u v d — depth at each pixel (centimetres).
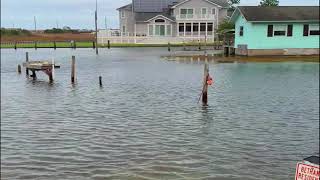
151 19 7838
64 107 2014
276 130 1464
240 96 2208
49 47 8088
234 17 4903
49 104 2114
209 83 2027
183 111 1847
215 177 1001
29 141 1364
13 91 2650
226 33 5444
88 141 1348
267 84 2656
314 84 2631
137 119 1686
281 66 3753
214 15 7631
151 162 1116
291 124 1553
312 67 3638
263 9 4538
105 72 3678
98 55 5922
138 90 2538
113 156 1177
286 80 2839
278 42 4550
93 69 3978
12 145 1317
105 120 1678
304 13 4497
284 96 2188
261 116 1702
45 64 3362
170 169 1059
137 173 1034
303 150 1220
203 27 7869
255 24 4484
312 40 4569
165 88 2594
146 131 1471
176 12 7819
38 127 1570
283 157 1153
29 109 1972
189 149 1234
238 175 1013
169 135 1408
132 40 7988
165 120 1658
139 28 7994
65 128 1545
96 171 1055
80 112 1870
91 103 2117
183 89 2533
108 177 1011
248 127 1513
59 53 6581
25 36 10831
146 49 7031
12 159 1170
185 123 1596
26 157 1188
